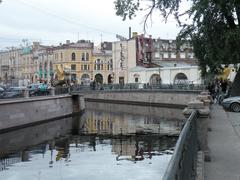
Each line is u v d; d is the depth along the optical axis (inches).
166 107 2524.6
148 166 874.8
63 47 4210.1
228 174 336.2
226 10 1045.2
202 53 1178.0
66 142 1274.6
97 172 823.1
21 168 863.7
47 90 1911.9
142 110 2416.3
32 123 1612.9
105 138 1366.9
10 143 1227.9
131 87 2842.0
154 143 1223.5
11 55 5511.8
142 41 3759.8
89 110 2527.1
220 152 437.1
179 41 1200.8
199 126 403.2
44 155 1031.6
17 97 1526.8
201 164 351.3
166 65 3644.2
